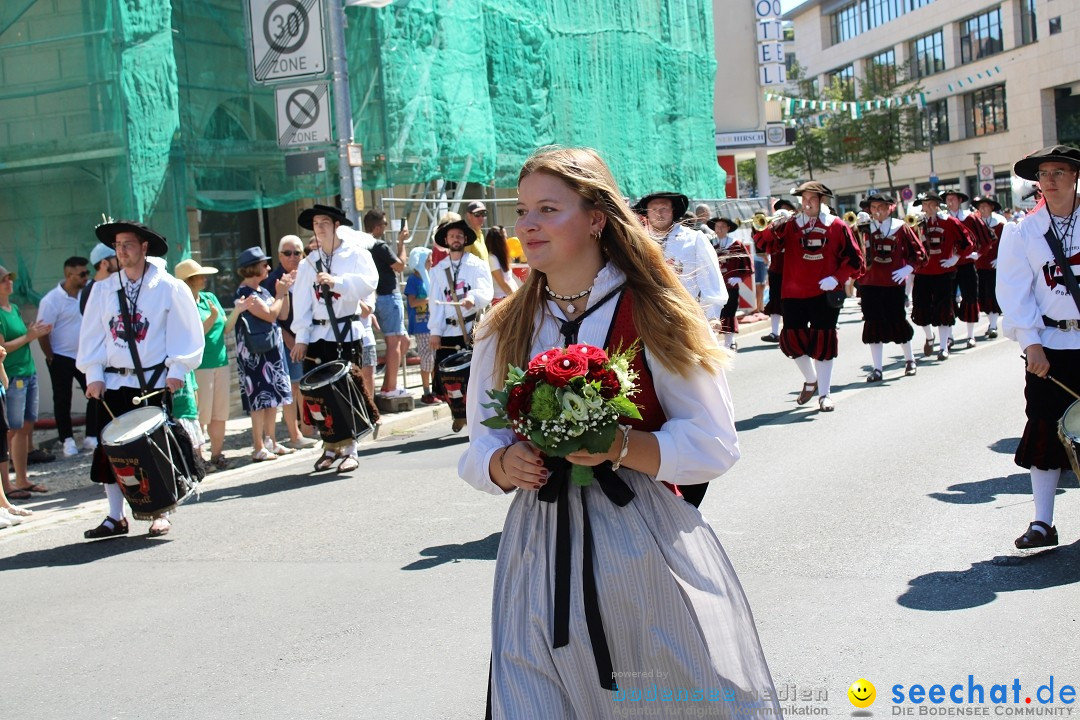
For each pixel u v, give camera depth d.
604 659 2.77
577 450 2.72
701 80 25.92
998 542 6.21
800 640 4.91
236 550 7.25
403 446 11.01
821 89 62.31
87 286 9.45
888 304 12.80
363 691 4.70
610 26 22.05
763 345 18.19
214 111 13.56
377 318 12.59
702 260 8.94
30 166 12.34
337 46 12.41
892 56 67.00
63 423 11.31
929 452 8.72
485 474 2.96
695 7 25.72
